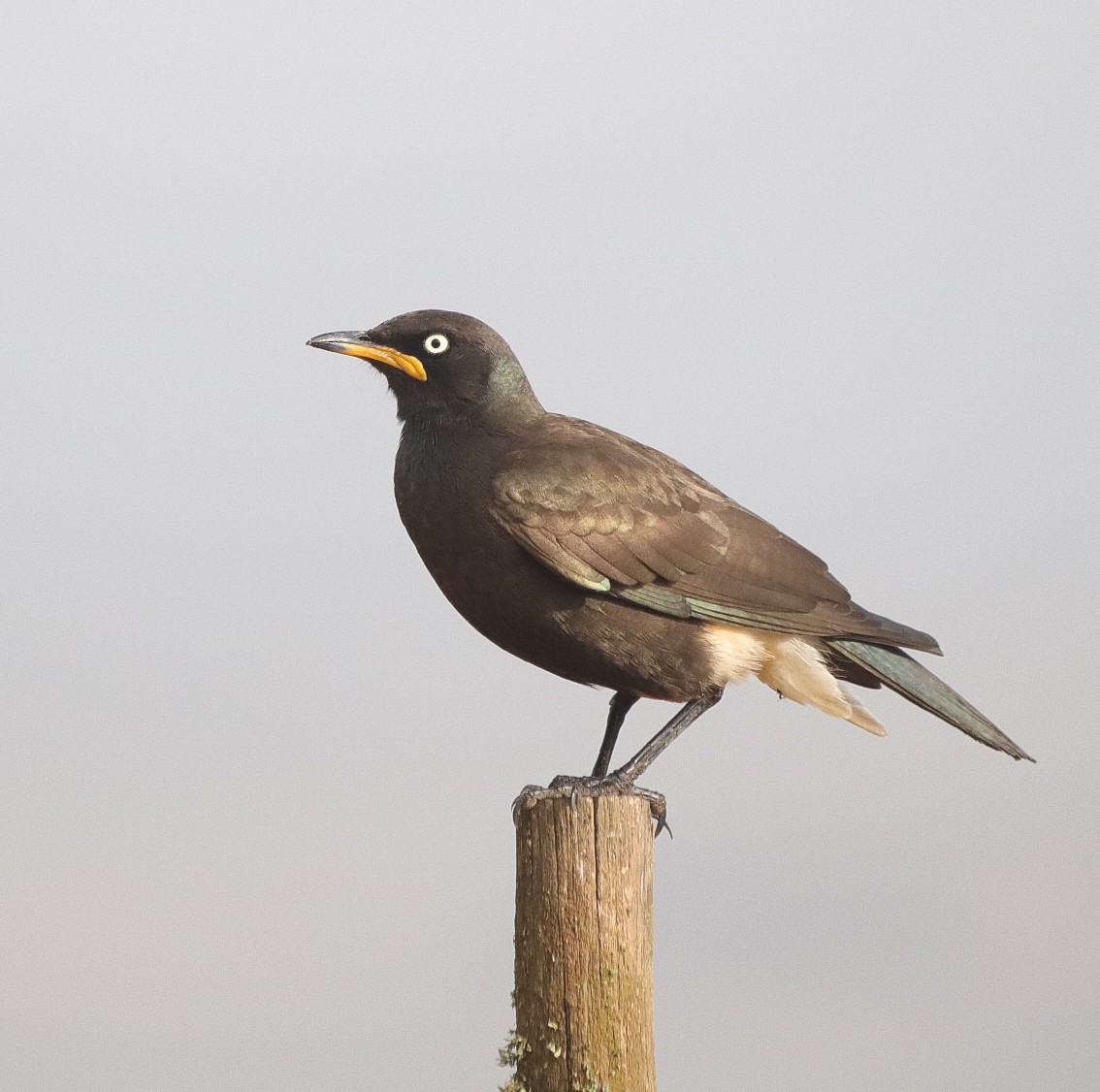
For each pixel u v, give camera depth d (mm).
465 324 12508
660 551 11859
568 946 9289
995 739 12445
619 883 9320
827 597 12469
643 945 9391
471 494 11922
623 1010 9250
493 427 12359
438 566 12203
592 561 11727
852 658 12586
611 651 12008
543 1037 9281
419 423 12484
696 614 12039
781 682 12547
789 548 12562
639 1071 9266
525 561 11867
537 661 12477
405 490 12352
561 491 11781
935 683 12602
